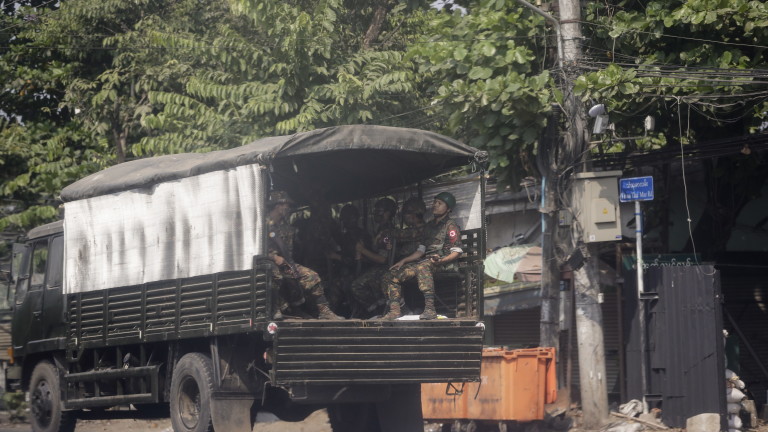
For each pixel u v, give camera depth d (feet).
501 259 91.71
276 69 94.63
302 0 101.45
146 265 58.59
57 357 70.44
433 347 53.62
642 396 78.79
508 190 94.17
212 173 53.42
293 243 58.95
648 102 80.33
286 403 58.44
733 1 75.25
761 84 77.10
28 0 143.95
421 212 59.11
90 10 128.36
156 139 98.73
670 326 76.69
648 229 95.04
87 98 125.29
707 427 72.23
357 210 63.57
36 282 73.31
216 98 99.45
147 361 61.77
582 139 74.84
